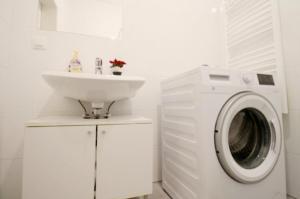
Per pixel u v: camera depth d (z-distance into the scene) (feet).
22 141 3.73
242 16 5.13
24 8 3.88
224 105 2.95
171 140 4.00
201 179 2.78
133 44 4.79
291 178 3.86
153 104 4.92
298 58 3.79
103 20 4.53
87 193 2.77
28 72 3.86
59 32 4.13
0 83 3.55
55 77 2.63
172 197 3.85
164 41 5.17
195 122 3.00
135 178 3.05
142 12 4.94
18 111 3.75
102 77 2.76
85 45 4.33
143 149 3.13
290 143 3.90
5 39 3.66
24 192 2.50
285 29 4.05
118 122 3.00
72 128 2.75
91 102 3.84
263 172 3.05
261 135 3.54
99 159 2.86
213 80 2.96
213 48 5.85
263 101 3.22
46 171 2.60
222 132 2.80
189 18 5.56
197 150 2.92
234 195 2.87
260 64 4.53
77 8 4.33
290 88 3.93
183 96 3.44
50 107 3.98
